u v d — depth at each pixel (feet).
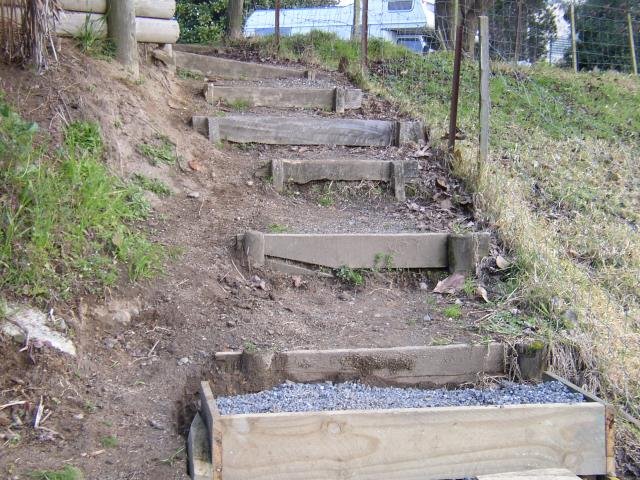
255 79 25.79
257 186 18.42
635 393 12.87
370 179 19.19
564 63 40.09
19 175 13.24
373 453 10.30
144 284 13.55
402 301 15.16
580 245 18.10
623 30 40.75
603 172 22.59
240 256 15.23
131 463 10.06
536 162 21.99
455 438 10.52
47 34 16.96
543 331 13.48
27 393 10.94
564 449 10.80
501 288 15.26
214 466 9.81
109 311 12.85
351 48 32.55
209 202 17.19
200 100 22.24
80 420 10.75
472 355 12.91
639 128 27.20
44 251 12.70
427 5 43.98
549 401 11.65
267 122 20.65
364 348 12.73
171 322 13.12
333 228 16.67
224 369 12.25
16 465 9.64
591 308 14.61
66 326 12.03
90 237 13.69
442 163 20.22
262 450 9.98
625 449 11.70
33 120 15.39
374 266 15.81
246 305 13.92
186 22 53.67
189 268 14.37
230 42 34.04
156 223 15.66
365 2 27.99
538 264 15.51
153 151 17.76
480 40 18.40
